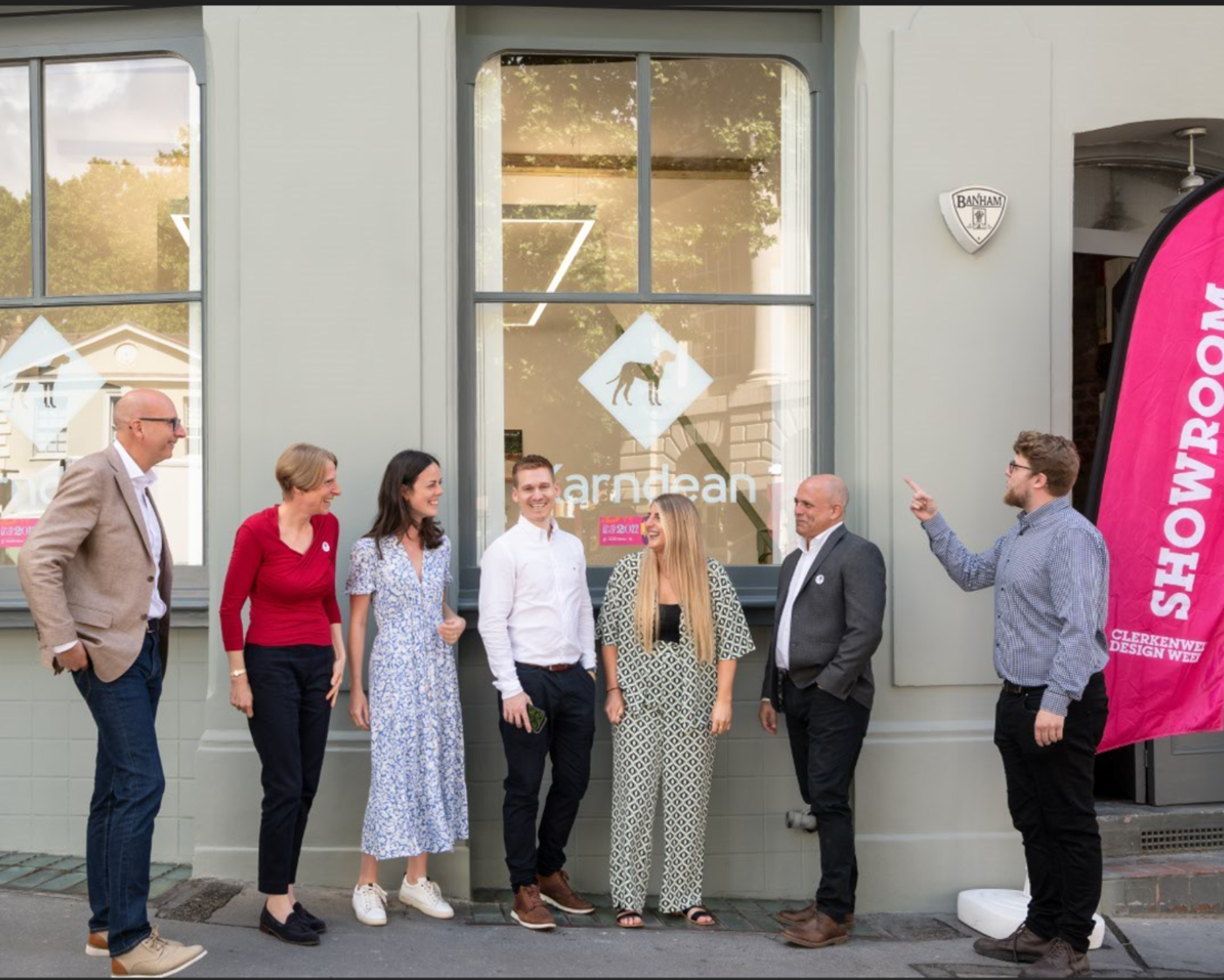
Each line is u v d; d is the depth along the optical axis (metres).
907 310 5.09
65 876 4.82
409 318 4.89
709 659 4.67
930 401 5.09
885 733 5.04
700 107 5.39
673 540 4.67
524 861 4.53
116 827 3.75
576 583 4.67
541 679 4.55
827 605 4.56
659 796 5.22
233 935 4.20
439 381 4.91
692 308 5.38
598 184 5.35
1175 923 4.86
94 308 5.34
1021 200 5.14
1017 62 5.14
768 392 5.40
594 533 5.31
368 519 4.88
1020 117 5.14
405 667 4.40
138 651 3.79
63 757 5.14
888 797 5.02
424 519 4.50
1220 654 4.74
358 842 4.84
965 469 5.10
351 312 4.88
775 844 5.20
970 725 5.07
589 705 4.67
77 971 3.77
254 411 4.86
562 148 5.34
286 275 4.87
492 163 5.30
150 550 3.83
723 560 5.36
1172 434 4.79
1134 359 4.81
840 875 4.50
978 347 5.11
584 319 5.33
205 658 5.12
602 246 5.35
